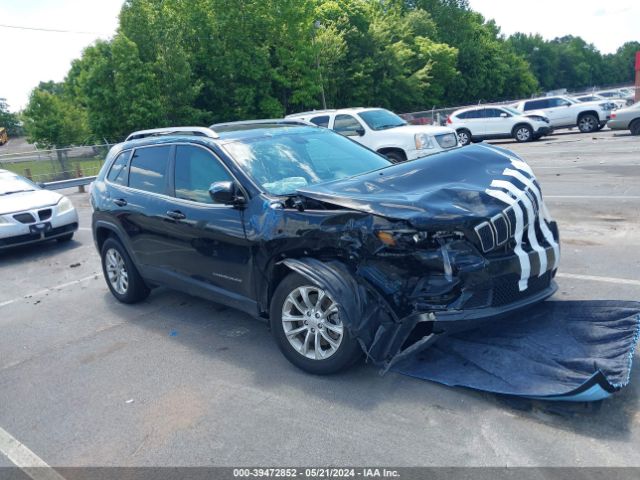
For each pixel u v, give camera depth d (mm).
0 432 3801
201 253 4848
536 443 3055
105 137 36875
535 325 4199
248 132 5258
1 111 110750
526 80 75125
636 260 6020
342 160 5180
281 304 4141
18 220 9352
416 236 3553
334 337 3965
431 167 4254
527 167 4449
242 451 3270
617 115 21016
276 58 40469
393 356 3732
